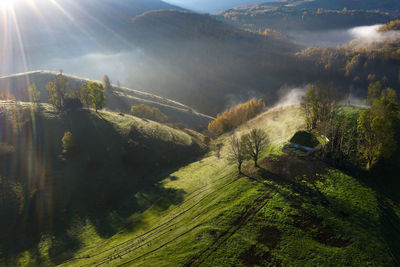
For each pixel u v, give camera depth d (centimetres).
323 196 4212
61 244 4459
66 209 5259
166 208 5269
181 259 3331
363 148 5144
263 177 5106
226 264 3150
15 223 4697
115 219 5200
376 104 5509
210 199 4906
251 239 3497
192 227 4041
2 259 4059
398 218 3750
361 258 3044
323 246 3247
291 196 4300
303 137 6109
